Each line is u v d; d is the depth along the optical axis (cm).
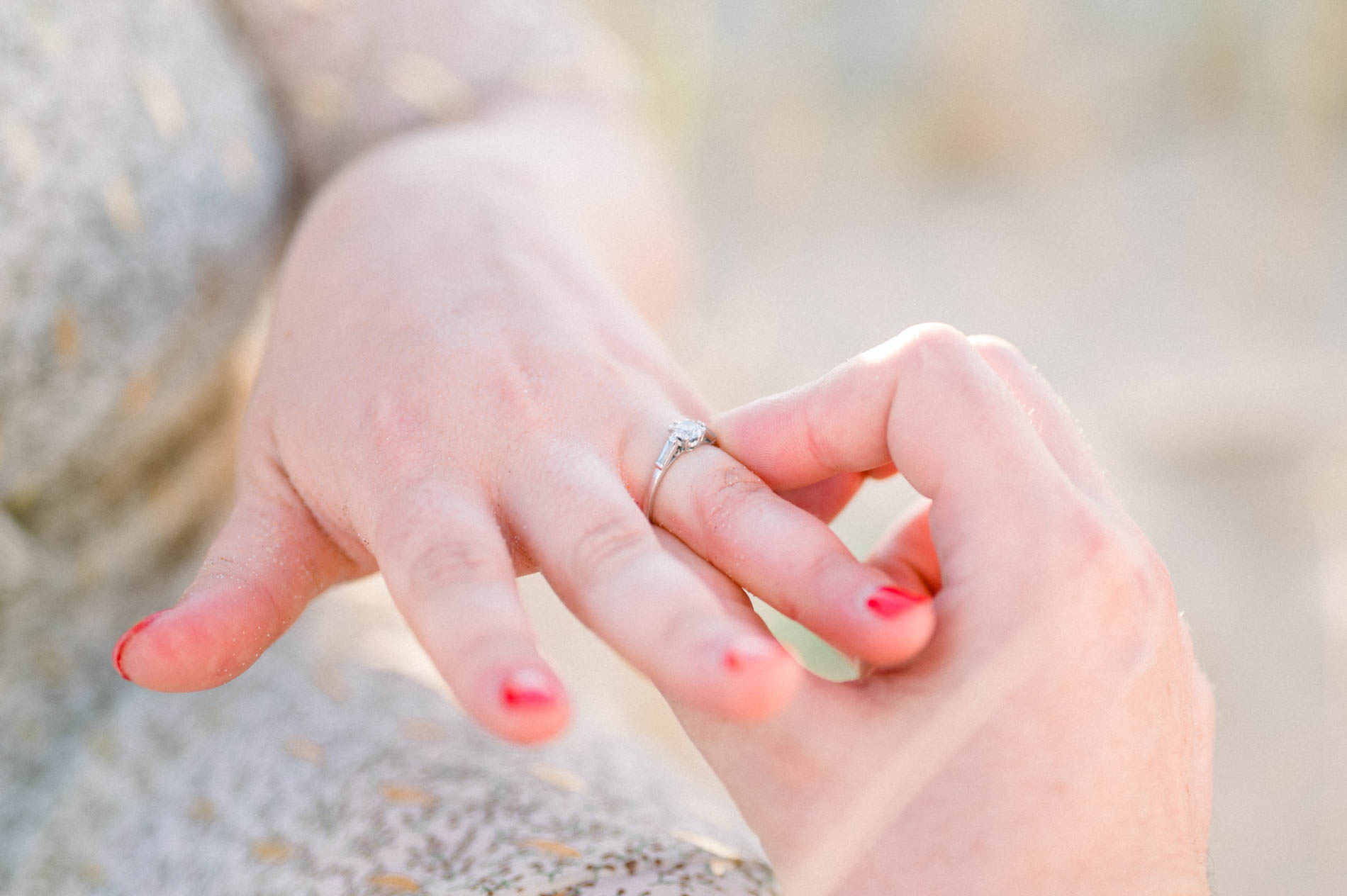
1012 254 214
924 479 39
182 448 56
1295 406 154
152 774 50
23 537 50
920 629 37
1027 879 37
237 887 44
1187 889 38
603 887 42
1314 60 205
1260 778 107
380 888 42
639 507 41
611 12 149
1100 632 38
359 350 44
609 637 38
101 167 49
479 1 61
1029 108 246
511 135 56
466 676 37
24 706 51
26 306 47
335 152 60
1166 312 187
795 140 240
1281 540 136
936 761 38
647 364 44
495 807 45
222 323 55
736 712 36
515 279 45
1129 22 258
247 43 59
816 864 38
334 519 43
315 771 48
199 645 40
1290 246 192
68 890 47
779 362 170
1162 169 231
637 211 56
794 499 44
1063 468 41
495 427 42
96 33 50
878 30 268
